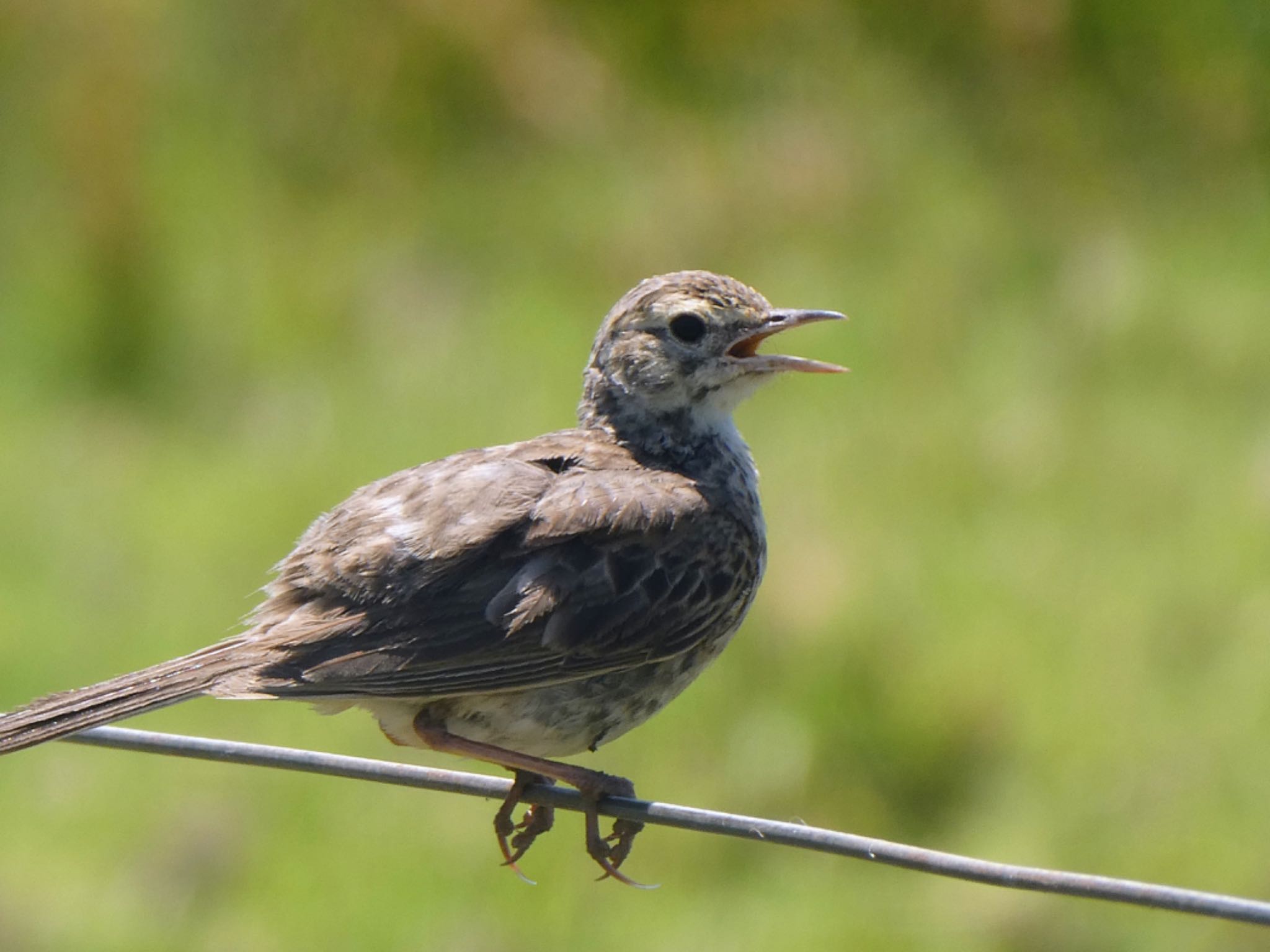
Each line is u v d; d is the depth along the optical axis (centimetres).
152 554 1480
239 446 1606
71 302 1752
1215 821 1198
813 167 1797
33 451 1611
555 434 895
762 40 1914
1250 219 1770
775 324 889
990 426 1520
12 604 1432
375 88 1880
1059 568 1373
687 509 840
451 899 1195
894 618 1320
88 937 1181
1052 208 1791
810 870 1212
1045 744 1250
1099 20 1917
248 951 1176
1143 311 1652
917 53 1911
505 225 1800
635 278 1728
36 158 1828
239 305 1753
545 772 761
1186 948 1146
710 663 855
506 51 1886
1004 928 1159
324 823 1247
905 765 1252
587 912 1183
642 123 1872
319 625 765
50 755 1299
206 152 1845
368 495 818
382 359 1680
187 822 1252
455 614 776
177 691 727
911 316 1652
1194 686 1281
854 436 1520
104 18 1861
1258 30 1920
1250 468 1466
